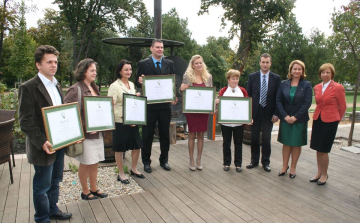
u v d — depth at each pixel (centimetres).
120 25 2344
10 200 317
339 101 356
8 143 356
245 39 1237
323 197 334
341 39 618
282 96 396
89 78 291
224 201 320
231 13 1238
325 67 363
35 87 228
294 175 400
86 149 291
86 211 292
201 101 409
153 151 533
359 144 602
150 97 393
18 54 2233
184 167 445
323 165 372
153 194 338
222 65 3653
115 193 344
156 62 413
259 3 1209
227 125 426
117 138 362
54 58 235
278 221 275
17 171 409
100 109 292
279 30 2506
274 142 615
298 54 2428
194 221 274
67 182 374
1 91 728
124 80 366
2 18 1572
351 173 421
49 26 3294
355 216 287
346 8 577
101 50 2744
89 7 2216
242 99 418
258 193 345
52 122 230
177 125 707
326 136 361
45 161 234
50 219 275
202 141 428
